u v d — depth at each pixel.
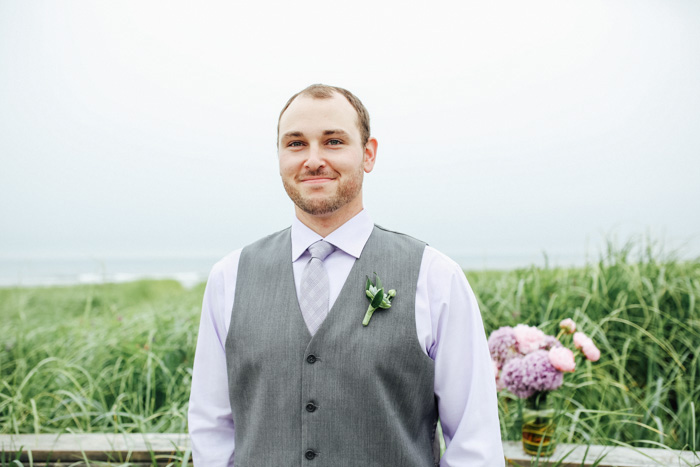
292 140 1.35
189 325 3.71
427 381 1.33
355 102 1.42
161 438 2.39
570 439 2.33
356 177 1.37
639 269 3.51
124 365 3.43
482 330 1.39
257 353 1.33
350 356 1.27
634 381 3.01
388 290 1.33
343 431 1.25
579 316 3.24
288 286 1.40
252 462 1.30
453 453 1.31
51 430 2.77
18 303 4.62
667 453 2.15
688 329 3.10
